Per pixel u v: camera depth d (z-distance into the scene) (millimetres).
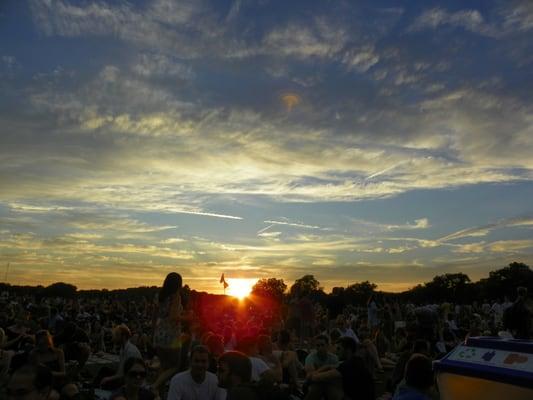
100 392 7945
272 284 77625
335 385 7312
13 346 12703
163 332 9289
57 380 7926
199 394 6859
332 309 22031
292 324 19328
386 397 11773
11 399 4750
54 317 18016
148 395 6668
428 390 5137
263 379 5223
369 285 65062
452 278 96438
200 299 19250
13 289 57000
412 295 94875
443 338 16719
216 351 9711
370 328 20625
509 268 91500
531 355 2812
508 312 7938
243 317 23969
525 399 2734
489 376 2908
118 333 9445
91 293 42125
